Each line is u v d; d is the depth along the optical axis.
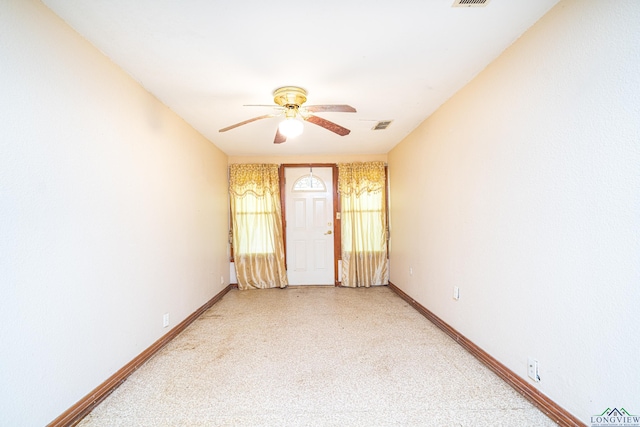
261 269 4.62
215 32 1.66
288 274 4.75
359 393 1.81
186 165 3.05
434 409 1.64
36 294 1.37
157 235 2.46
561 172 1.48
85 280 1.67
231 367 2.15
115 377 1.89
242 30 1.64
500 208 1.94
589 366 1.35
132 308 2.11
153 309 2.38
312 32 1.67
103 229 1.82
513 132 1.81
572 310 1.42
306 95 2.46
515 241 1.81
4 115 1.24
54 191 1.48
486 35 1.73
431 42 1.79
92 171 1.74
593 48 1.31
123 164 2.03
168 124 2.69
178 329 2.78
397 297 4.03
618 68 1.21
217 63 1.98
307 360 2.24
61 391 1.49
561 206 1.48
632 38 1.16
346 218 4.65
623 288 1.20
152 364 2.20
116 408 1.68
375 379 1.96
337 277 4.72
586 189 1.35
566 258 1.45
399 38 1.74
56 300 1.48
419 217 3.35
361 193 4.63
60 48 1.52
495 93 1.98
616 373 1.23
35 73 1.38
